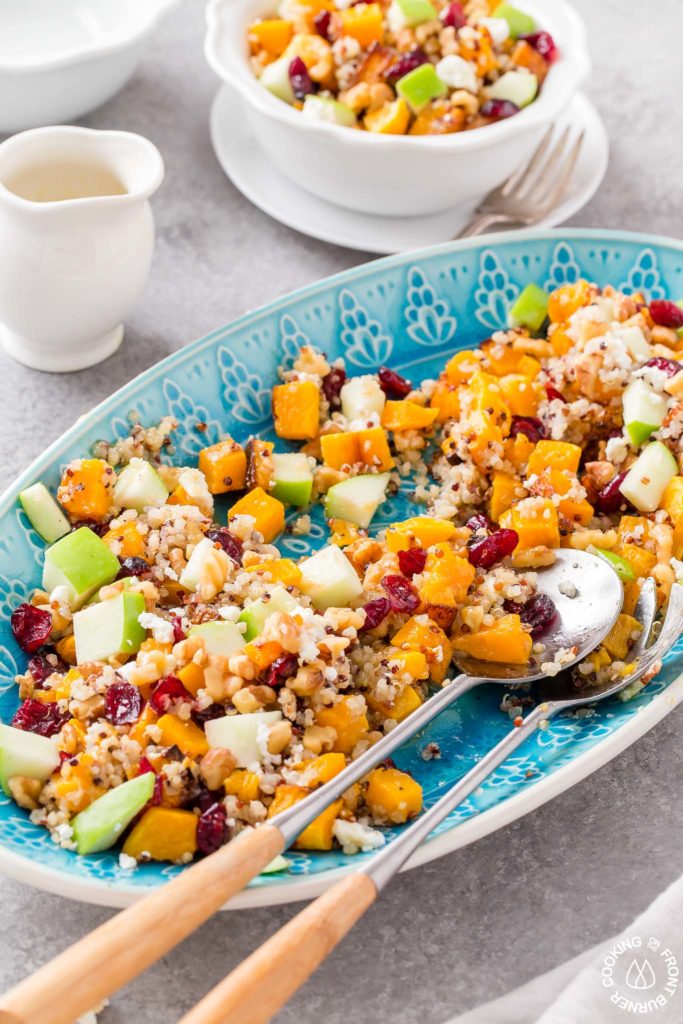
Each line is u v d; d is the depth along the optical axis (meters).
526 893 0.68
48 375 0.82
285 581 0.72
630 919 0.67
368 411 0.79
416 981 0.66
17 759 0.66
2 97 0.87
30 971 0.65
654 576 0.74
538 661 0.71
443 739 0.70
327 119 0.85
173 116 0.95
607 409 0.79
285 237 0.90
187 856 0.65
